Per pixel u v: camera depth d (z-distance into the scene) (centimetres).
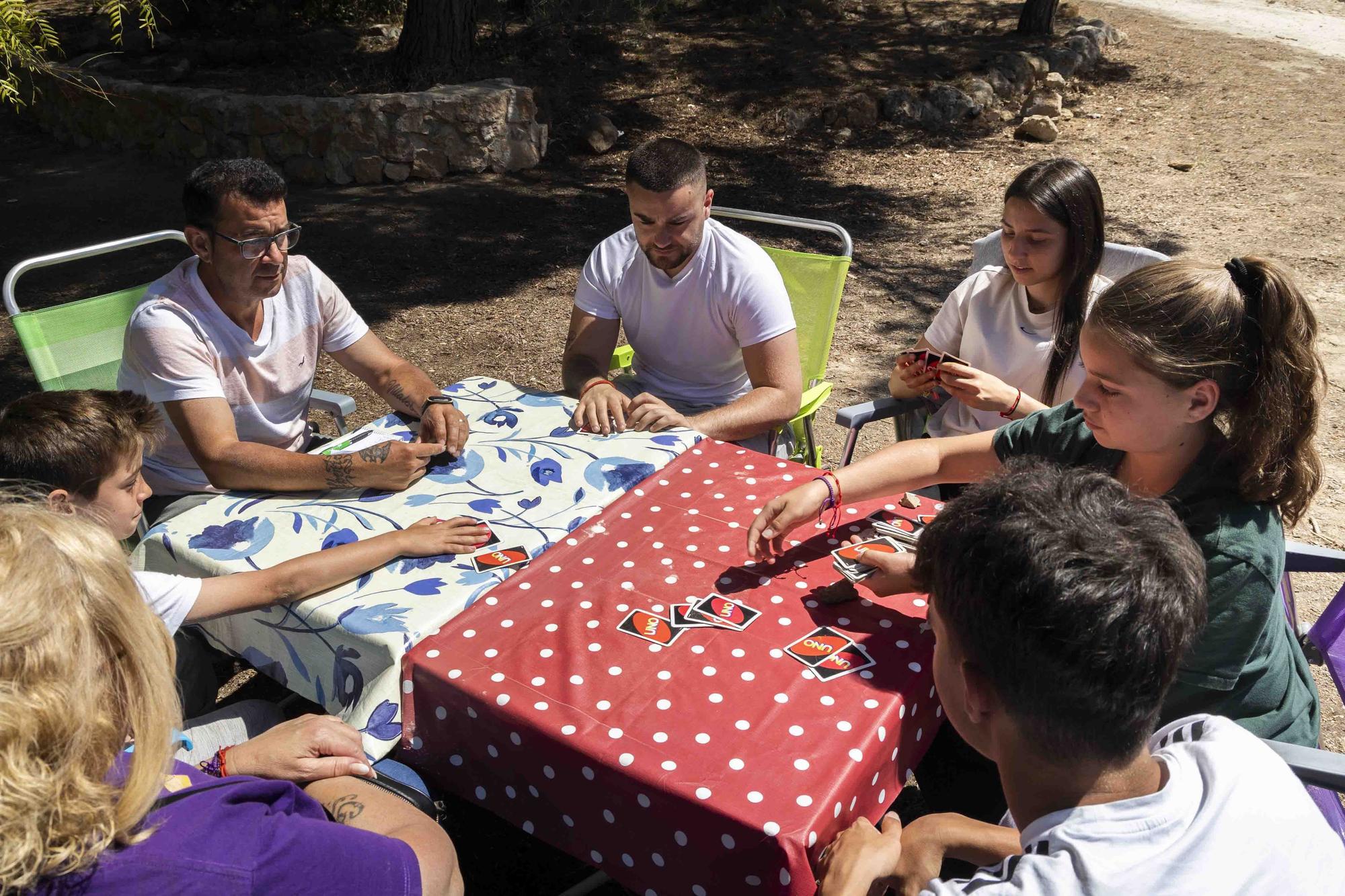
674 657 160
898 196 796
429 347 526
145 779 102
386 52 971
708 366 299
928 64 1069
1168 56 1230
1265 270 152
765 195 795
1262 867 101
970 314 284
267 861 108
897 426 308
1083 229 254
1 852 89
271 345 259
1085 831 102
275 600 175
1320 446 420
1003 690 105
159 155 830
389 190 782
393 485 212
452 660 159
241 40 972
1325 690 297
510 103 813
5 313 556
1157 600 99
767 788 134
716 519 202
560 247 673
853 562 184
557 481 216
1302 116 999
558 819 151
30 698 92
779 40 1144
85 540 104
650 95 991
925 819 145
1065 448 197
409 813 143
